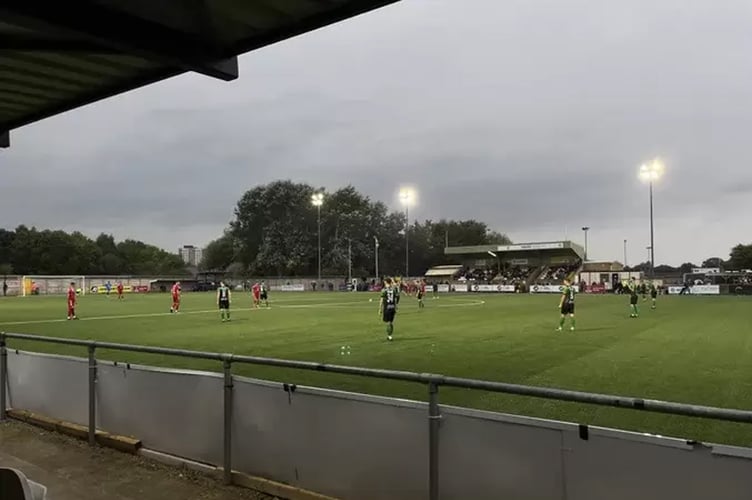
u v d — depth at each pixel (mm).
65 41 4254
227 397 4906
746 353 13828
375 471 4055
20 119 6207
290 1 3748
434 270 85812
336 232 96938
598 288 66812
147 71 4938
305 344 16047
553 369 11500
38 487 3133
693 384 9883
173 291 32312
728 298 49344
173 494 4695
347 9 3852
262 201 97938
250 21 4035
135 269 113000
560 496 3275
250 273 97938
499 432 3502
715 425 7137
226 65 4594
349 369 4125
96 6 3723
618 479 3080
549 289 65688
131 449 5664
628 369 11469
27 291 70875
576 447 3223
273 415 4633
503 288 67750
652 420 7414
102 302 45250
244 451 4836
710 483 2807
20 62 4664
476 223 129125
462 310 32438
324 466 4320
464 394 9094
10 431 6590
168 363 12664
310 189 99125
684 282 68750
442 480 3715
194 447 5242
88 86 5289
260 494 4629
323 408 4332
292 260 94750
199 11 3850
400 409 3936
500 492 3494
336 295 60344
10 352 7359
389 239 101188
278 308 35281
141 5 3730
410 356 13562
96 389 6160
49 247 97938
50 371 6770
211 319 25953
